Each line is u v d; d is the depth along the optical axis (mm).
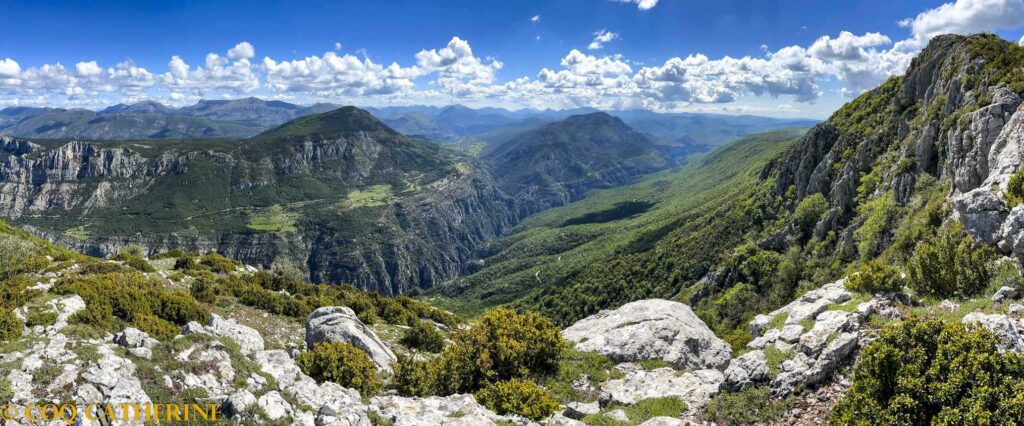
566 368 24656
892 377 13219
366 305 49219
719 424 16266
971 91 54156
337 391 18375
